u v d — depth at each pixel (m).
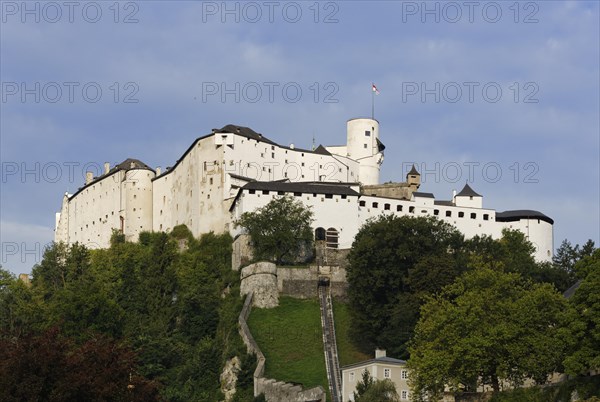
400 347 195.62
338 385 191.62
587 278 145.75
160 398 110.75
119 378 106.06
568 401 141.62
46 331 108.69
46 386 102.62
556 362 149.38
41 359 102.88
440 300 164.75
